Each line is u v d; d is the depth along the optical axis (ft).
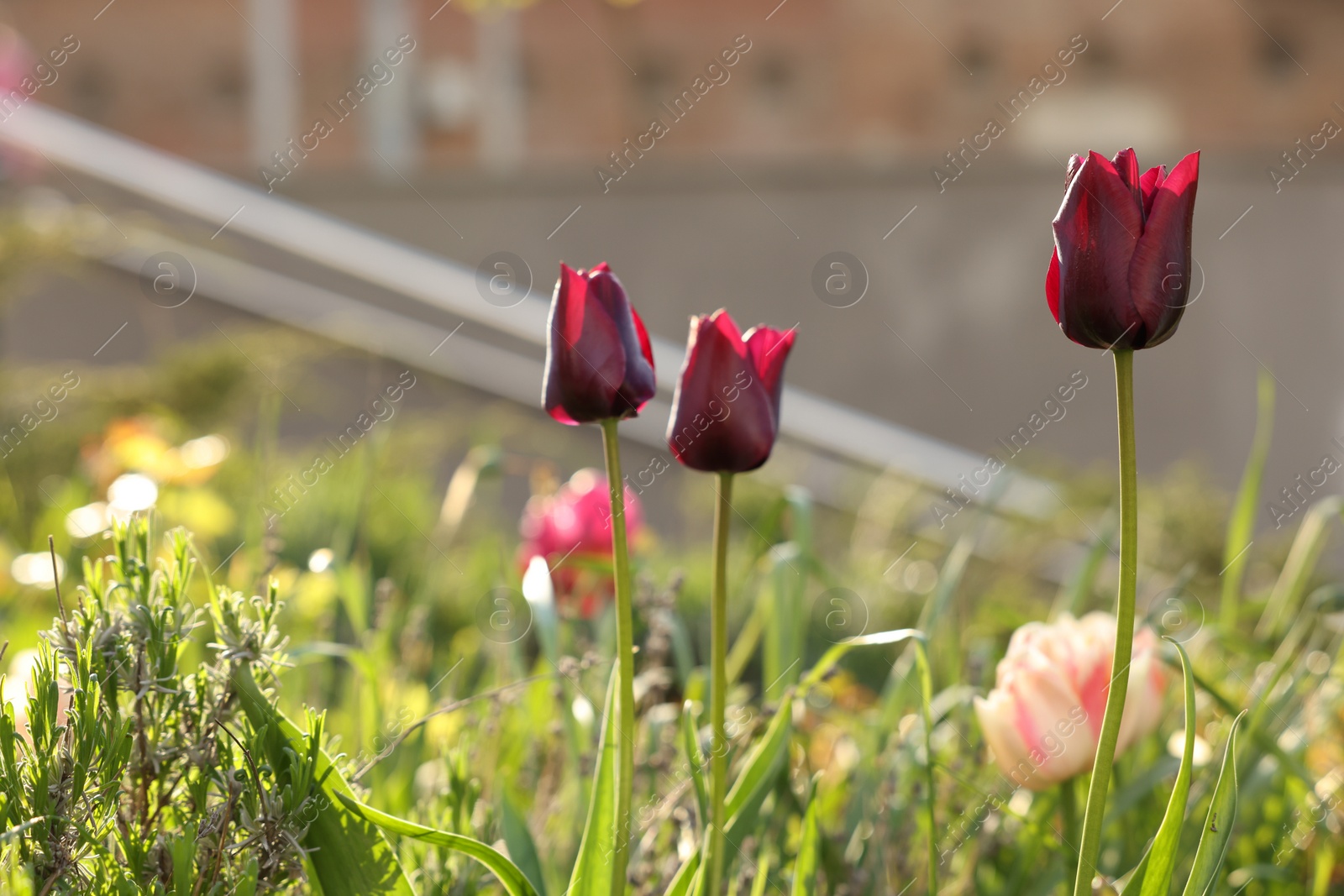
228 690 3.35
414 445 17.51
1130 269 2.93
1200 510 14.94
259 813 3.09
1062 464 18.65
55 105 51.80
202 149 52.65
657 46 53.83
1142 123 51.60
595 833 3.54
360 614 6.26
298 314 23.39
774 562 6.32
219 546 10.87
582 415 3.35
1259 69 51.47
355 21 48.62
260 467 8.67
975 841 5.06
